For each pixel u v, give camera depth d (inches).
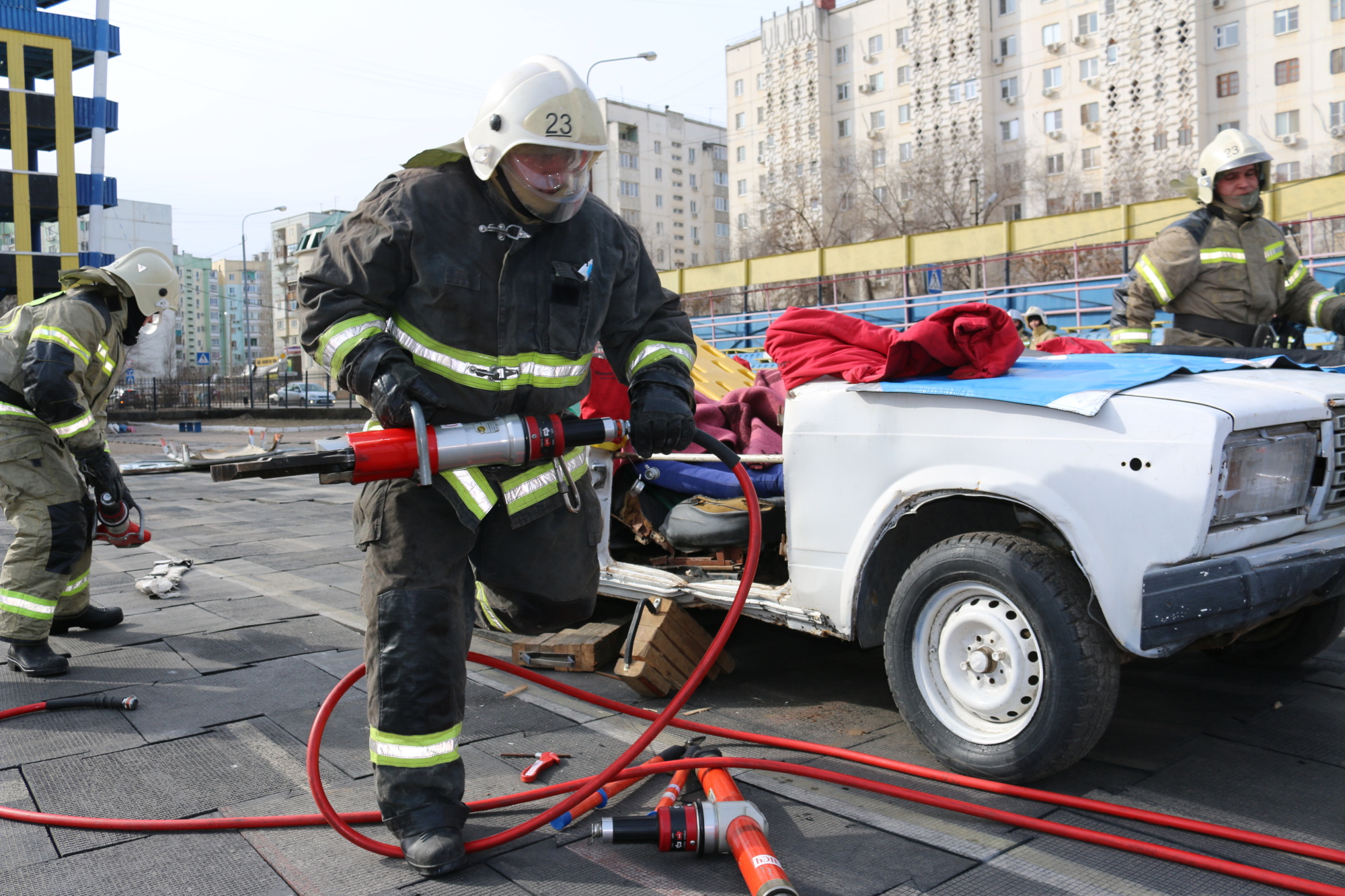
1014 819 103.9
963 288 988.6
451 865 96.3
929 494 122.0
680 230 3582.7
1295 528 117.0
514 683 160.4
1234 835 99.1
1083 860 97.6
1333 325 191.6
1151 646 103.3
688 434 107.6
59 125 1355.8
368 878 97.3
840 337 140.1
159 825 107.9
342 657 176.2
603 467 164.9
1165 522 103.5
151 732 139.0
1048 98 2073.1
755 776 120.0
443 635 100.6
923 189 1868.8
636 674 144.4
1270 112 1841.8
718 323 1032.8
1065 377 121.1
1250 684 151.0
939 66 2207.2
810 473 134.3
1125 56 1957.4
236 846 104.5
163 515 388.5
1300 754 123.3
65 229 1365.7
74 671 169.9
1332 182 681.6
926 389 121.5
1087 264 1021.2
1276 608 107.3
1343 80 1754.4
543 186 95.5
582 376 108.6
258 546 306.7
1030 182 2066.9
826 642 179.5
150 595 229.6
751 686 155.6
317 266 99.0
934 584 118.6
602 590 167.0
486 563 109.8
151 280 180.1
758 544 115.0
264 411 1419.8
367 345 95.3
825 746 125.5
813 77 2449.6
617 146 3363.7
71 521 169.3
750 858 90.4
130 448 885.2
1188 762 121.3
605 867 98.6
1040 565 109.2
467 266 98.1
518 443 98.4
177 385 1654.8
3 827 109.9
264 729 139.9
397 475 95.7
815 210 2416.3
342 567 269.6
